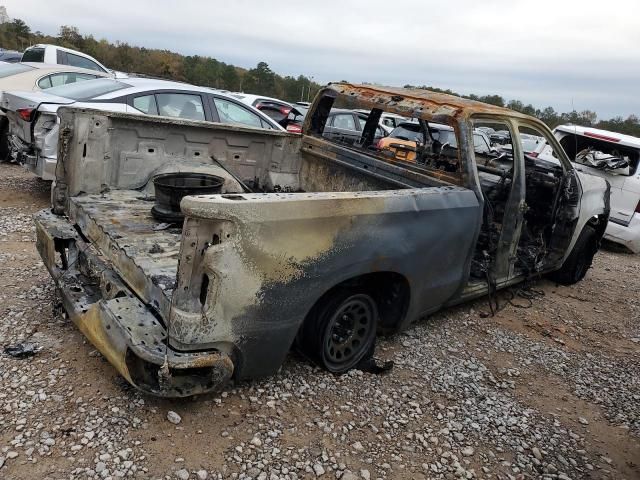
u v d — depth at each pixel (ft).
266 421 9.46
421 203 11.11
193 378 8.73
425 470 8.98
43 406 9.12
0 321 11.72
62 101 20.72
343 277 9.99
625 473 9.73
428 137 14.69
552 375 13.01
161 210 11.86
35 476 7.66
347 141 16.30
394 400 10.76
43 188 24.72
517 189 14.34
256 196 8.49
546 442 10.26
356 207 9.70
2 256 15.61
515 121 14.23
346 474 8.51
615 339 15.88
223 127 15.07
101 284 10.53
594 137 27.30
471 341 14.08
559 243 17.43
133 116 13.42
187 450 8.52
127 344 8.23
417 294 12.03
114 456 8.20
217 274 8.12
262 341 9.16
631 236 26.81
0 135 28.30
